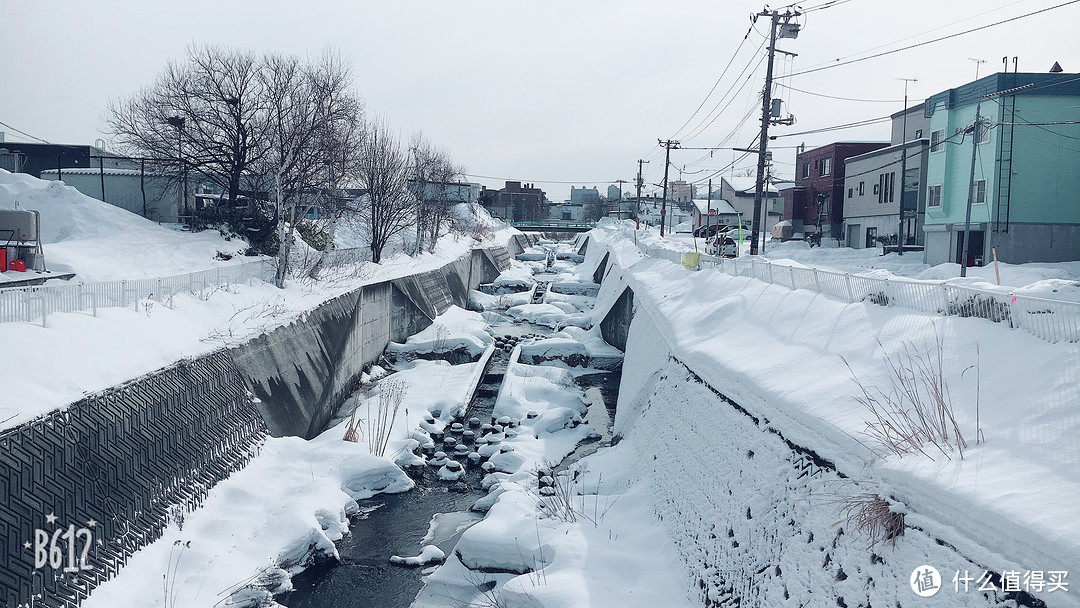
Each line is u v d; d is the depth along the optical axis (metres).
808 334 14.10
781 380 12.05
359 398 25.92
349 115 33.59
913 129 51.94
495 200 131.38
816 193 59.81
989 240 32.66
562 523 13.83
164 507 13.23
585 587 11.05
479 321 43.16
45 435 10.58
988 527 6.21
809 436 9.82
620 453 18.92
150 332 15.47
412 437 21.42
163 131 32.66
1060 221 32.22
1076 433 6.93
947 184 35.97
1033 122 32.03
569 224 115.69
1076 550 5.30
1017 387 8.39
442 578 13.25
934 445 7.91
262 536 13.84
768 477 10.37
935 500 6.95
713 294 22.50
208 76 32.25
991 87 32.59
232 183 33.75
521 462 19.47
